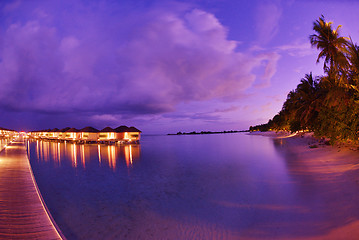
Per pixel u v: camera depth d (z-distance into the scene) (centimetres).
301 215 565
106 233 530
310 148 1978
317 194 713
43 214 596
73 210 689
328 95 1471
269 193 782
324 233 455
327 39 1731
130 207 707
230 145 3378
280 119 5428
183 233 515
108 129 4316
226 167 1380
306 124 2414
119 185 998
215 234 500
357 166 961
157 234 516
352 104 1292
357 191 668
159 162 1711
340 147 1573
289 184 880
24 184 906
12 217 571
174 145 3850
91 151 2769
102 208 704
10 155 1922
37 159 1972
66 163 1717
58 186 996
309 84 2502
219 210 649
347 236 425
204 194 817
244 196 767
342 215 524
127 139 4172
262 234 484
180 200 760
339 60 1475
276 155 1861
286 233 478
